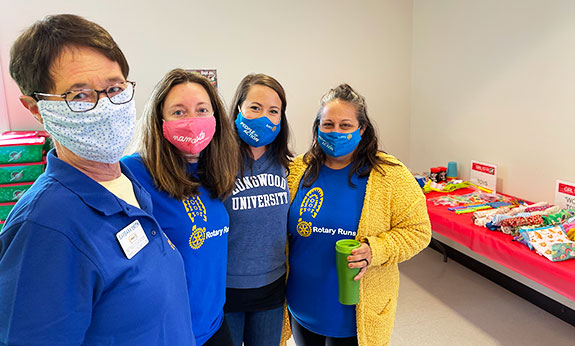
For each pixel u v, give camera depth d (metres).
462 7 3.04
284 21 3.23
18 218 0.56
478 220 2.22
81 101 0.63
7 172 2.29
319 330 1.38
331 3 3.34
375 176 1.32
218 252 1.12
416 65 3.67
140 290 0.66
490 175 2.89
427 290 2.82
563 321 2.38
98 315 0.62
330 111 1.29
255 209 1.27
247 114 1.25
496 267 2.88
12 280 0.54
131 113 0.71
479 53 2.93
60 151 0.69
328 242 1.31
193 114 1.01
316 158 1.40
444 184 3.05
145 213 0.73
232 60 3.15
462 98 3.15
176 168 1.02
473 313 2.50
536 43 2.45
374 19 3.51
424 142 3.70
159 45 2.93
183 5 2.93
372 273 1.31
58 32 0.59
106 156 0.68
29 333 0.55
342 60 3.48
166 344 0.74
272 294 1.35
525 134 2.61
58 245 0.56
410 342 2.23
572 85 2.25
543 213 2.18
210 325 1.14
